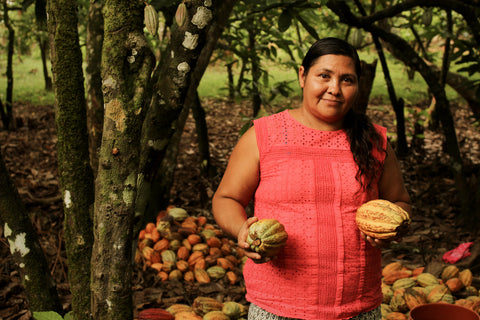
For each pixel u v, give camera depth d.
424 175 5.48
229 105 10.31
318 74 1.43
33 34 9.87
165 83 1.71
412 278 3.00
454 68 12.15
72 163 1.66
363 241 1.47
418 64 4.07
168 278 3.23
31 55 15.60
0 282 3.04
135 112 1.37
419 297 2.68
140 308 2.84
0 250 3.46
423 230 4.15
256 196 1.53
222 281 3.24
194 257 3.35
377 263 1.53
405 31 7.83
